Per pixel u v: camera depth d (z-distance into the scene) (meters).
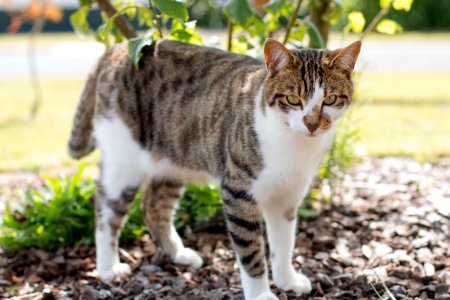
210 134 1.07
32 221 1.26
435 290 1.07
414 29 5.16
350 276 1.12
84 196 1.28
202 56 1.11
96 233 1.17
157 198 1.20
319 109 0.97
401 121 2.08
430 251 1.18
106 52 1.18
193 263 1.19
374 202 1.37
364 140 1.83
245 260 1.04
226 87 1.06
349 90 1.00
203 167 1.11
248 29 1.22
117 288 1.12
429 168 1.56
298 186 1.05
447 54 3.77
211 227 1.29
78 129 1.21
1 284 1.15
